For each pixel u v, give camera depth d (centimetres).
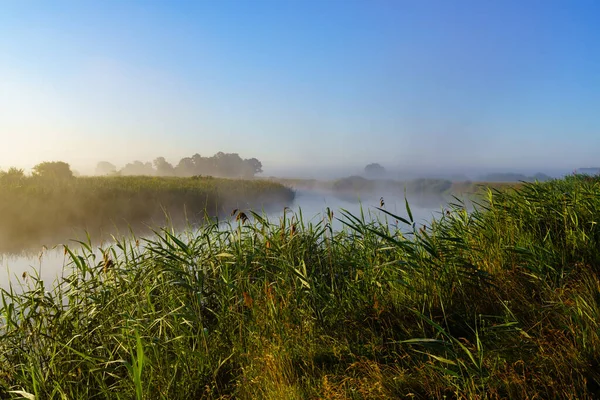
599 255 415
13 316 413
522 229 517
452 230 543
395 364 318
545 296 371
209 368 373
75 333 397
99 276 482
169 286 471
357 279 461
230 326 429
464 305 388
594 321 295
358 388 293
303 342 376
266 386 319
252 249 542
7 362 376
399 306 408
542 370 269
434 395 273
